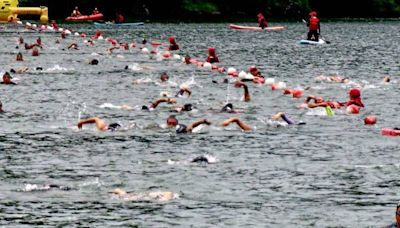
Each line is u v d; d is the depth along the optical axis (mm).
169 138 49094
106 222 32031
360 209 33812
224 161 42688
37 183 38000
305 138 49406
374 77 86375
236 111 59938
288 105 63438
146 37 156750
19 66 93125
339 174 39906
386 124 54781
